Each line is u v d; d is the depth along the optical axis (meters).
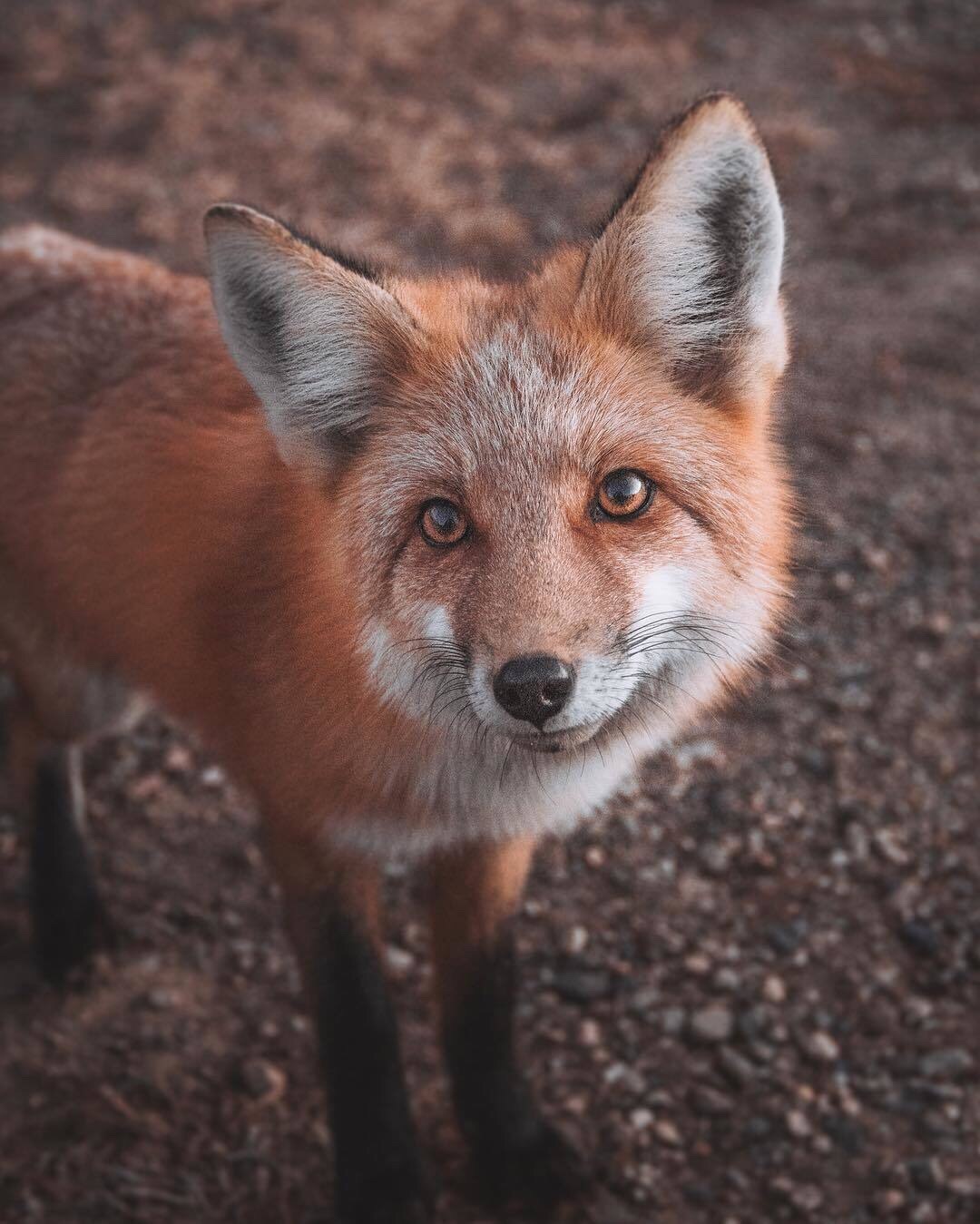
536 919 0.89
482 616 0.61
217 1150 0.78
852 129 1.73
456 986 0.76
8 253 0.81
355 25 1.89
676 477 0.63
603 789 0.72
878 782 0.95
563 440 0.63
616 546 0.62
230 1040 0.83
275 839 0.72
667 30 1.95
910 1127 0.79
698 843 0.93
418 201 1.53
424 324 0.65
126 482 0.73
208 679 0.72
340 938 0.72
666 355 0.65
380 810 0.69
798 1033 0.83
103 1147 0.78
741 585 0.65
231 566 0.69
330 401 0.65
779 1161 0.78
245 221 0.61
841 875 0.91
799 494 0.73
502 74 1.82
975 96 1.81
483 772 0.68
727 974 0.85
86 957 0.86
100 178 1.56
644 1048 0.83
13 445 0.77
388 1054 0.73
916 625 1.05
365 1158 0.73
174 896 0.90
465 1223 0.76
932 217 1.57
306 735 0.67
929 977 0.85
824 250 1.50
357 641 0.65
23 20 1.90
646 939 0.88
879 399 1.28
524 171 1.61
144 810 0.95
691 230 0.63
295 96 1.74
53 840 0.86
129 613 0.75
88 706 0.84
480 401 0.64
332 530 0.66
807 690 1.01
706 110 0.61
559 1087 0.81
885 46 1.93
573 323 0.64
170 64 1.79
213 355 0.73
